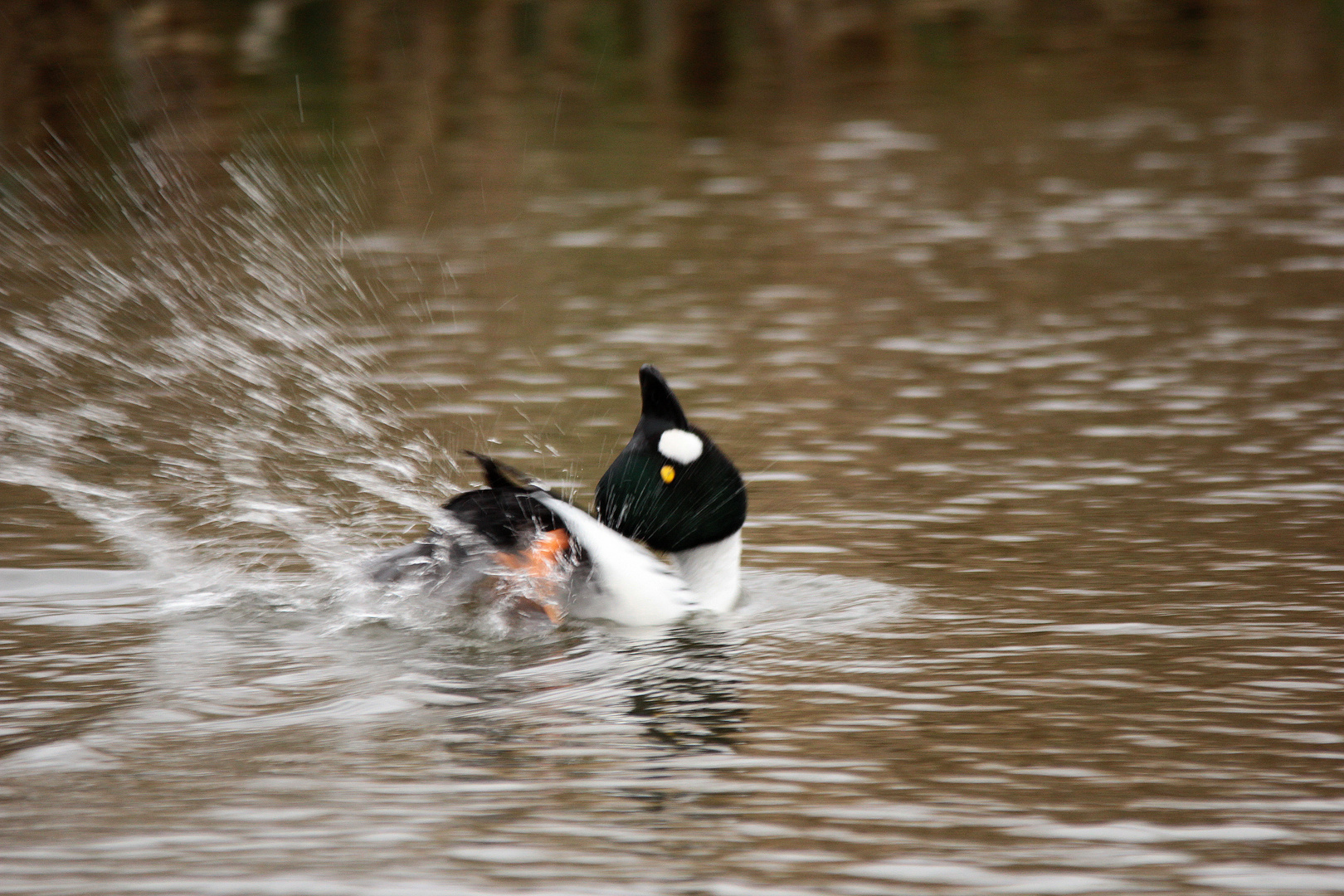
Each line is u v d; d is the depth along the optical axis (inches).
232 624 352.5
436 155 1101.7
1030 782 270.5
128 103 1217.4
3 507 454.9
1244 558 407.2
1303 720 297.9
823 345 667.4
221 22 1558.8
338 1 1672.0
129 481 484.4
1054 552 415.8
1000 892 232.8
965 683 319.3
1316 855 243.3
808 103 1323.8
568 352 654.5
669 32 1635.1
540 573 350.9
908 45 1600.6
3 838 248.1
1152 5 1804.9
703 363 639.1
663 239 881.5
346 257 832.3
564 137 1176.2
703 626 356.2
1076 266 807.7
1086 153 1111.0
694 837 249.9
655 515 370.0
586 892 232.4
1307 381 599.8
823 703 307.9
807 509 458.9
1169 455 510.6
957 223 911.7
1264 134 1159.6
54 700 305.1
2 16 1483.8
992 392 594.2
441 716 299.4
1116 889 233.3
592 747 285.0
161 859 241.6
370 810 258.8
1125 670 326.6
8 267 794.8
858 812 258.5
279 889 232.8
